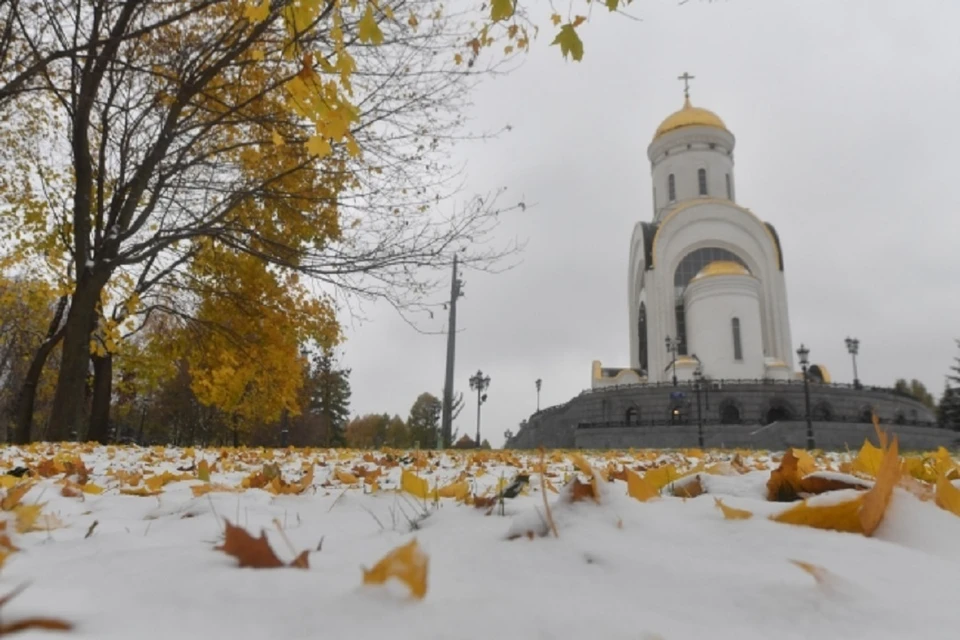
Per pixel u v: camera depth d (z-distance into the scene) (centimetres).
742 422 4247
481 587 121
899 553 140
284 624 98
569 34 261
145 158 1043
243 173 1085
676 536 159
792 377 5397
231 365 1527
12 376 3250
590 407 4762
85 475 407
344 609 104
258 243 1131
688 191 6512
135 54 929
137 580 120
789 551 143
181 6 914
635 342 6650
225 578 120
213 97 833
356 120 318
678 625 100
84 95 916
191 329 1505
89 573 128
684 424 4188
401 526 216
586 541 151
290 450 1041
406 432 6581
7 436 3669
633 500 190
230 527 136
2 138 1347
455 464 647
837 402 4484
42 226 1380
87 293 1114
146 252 1078
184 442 4425
